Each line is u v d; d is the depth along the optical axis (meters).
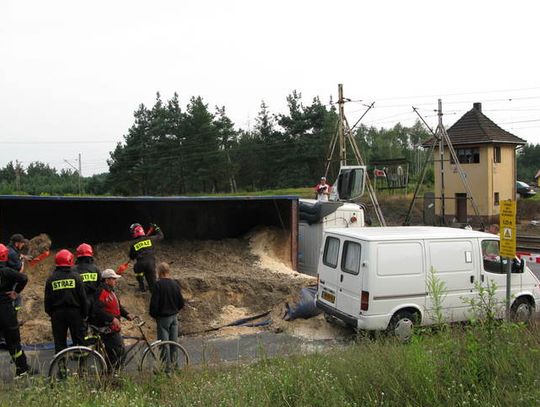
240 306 10.16
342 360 5.16
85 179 90.06
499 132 35.06
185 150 63.28
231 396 4.32
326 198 17.09
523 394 3.87
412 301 8.41
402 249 8.43
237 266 12.09
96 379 5.67
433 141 33.91
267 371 5.08
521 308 9.27
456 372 4.29
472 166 34.75
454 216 35.34
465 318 8.72
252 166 64.94
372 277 8.20
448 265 8.70
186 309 9.49
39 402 4.90
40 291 9.80
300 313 9.76
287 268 12.30
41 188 78.31
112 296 6.62
